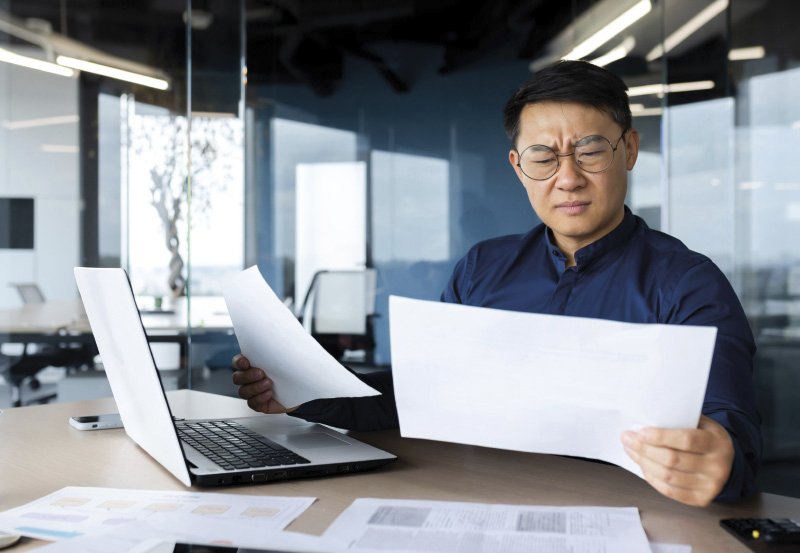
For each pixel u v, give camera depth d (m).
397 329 0.90
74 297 4.60
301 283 6.57
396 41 6.42
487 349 0.87
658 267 1.33
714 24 4.39
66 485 1.02
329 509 0.91
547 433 0.89
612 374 0.83
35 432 1.37
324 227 6.55
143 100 5.02
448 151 6.38
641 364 0.81
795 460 4.13
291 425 1.33
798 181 4.14
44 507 0.91
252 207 6.59
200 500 0.94
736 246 4.24
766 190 4.19
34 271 4.61
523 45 6.18
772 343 4.18
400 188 6.46
